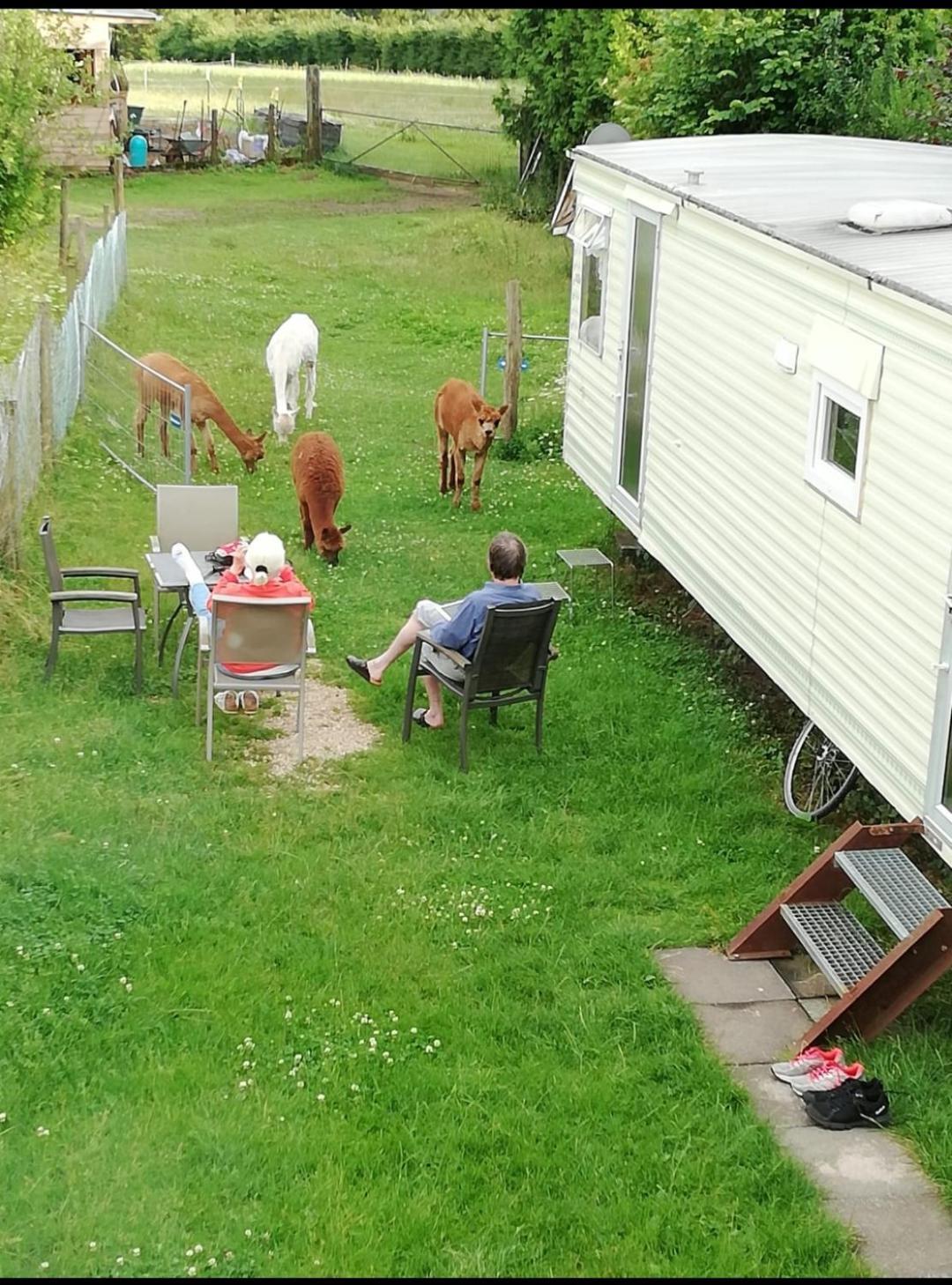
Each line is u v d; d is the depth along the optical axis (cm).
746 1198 808
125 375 1758
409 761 1121
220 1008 898
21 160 1731
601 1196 808
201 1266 768
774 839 1057
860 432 967
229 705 1166
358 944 948
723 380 1138
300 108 4366
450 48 4844
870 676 972
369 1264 774
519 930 968
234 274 2530
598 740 1154
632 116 2064
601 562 1377
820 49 1927
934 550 905
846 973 909
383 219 3161
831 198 1146
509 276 2681
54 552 1152
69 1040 872
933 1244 791
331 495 1386
